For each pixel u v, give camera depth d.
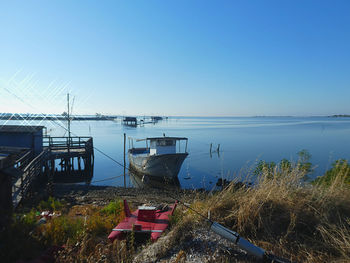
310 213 4.12
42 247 3.91
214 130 111.88
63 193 15.41
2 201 3.87
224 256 3.37
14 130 18.41
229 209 4.63
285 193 4.62
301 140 61.72
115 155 39.25
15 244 3.36
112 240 5.31
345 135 78.25
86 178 24.03
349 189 4.68
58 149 25.69
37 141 20.03
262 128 133.00
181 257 3.44
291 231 3.78
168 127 140.12
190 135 79.62
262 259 3.09
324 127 141.25
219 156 36.84
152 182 22.28
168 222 6.03
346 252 3.17
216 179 22.95
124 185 21.19
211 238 3.91
